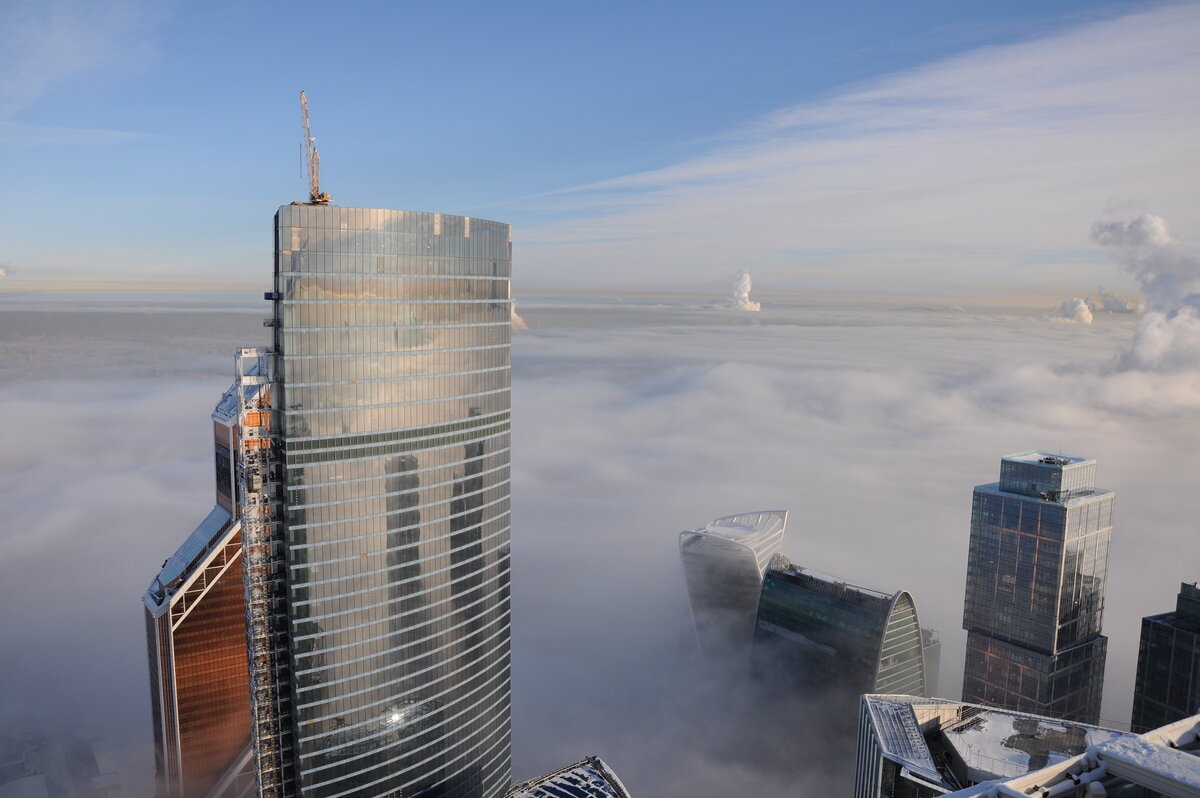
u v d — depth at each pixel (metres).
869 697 191.50
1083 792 68.00
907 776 162.50
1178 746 73.25
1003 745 177.25
